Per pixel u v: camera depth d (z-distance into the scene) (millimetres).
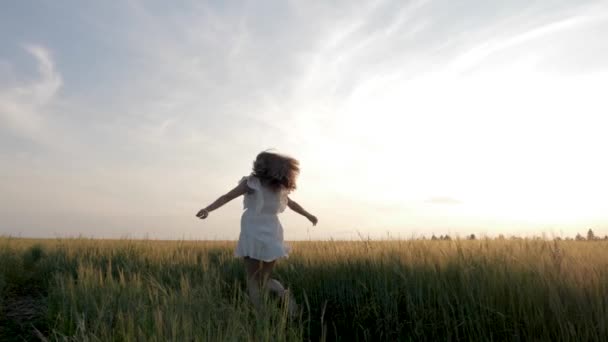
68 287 5191
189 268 7344
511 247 5523
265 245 5078
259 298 4422
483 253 5191
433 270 4867
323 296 5414
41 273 7887
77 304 4676
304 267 6113
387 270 5168
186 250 9875
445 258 5227
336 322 4930
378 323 4527
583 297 3791
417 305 4523
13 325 4887
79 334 3760
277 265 6734
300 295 5516
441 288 4520
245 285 6434
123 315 3980
